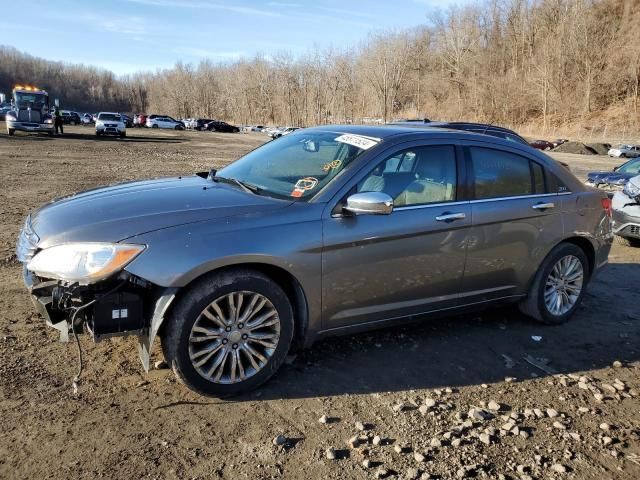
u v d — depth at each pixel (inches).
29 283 134.7
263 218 135.6
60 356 149.3
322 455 115.0
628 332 191.2
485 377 152.5
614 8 3213.6
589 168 1128.8
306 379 145.3
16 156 759.1
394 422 128.0
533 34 3639.3
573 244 194.5
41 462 107.6
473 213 165.3
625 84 2824.8
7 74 5900.6
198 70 5713.6
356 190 146.8
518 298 185.9
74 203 144.6
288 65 4325.8
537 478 111.3
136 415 124.8
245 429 122.4
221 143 1546.5
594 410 137.9
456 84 3860.7
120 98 6806.1
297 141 179.5
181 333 126.1
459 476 110.3
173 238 125.6
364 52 4028.1
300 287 140.2
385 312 156.3
